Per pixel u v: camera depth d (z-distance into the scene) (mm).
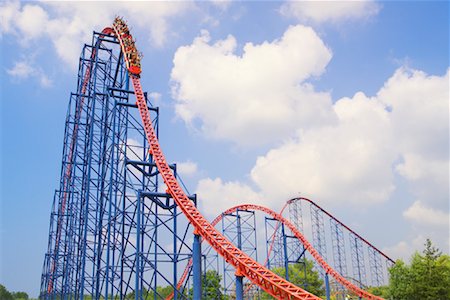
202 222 42031
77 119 62625
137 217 40281
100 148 52156
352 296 84938
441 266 58750
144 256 40094
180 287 65875
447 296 57094
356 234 86812
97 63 53406
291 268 104812
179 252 42250
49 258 70812
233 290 72125
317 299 35656
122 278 40531
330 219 86375
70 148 67688
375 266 86188
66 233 61094
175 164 46469
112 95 49219
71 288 56438
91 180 48844
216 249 42031
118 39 55906
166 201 43969
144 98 50188
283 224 73500
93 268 46094
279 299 38688
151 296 84438
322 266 72875
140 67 51969
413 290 58156
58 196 69938
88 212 47062
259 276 39062
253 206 75125
